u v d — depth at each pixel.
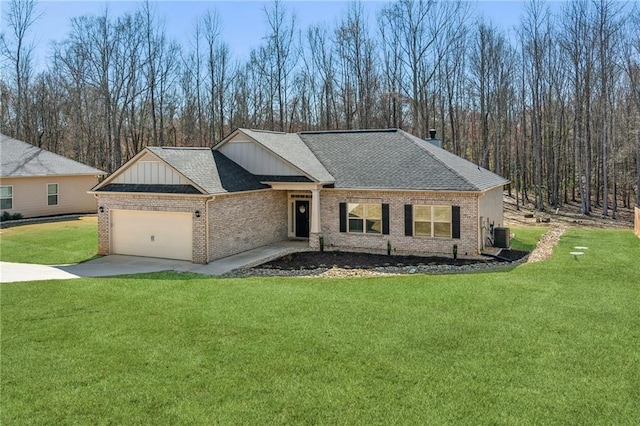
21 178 30.39
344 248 22.02
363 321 11.13
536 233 27.48
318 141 26.36
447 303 12.57
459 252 19.91
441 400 7.45
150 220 20.00
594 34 38.66
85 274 16.81
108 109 45.31
